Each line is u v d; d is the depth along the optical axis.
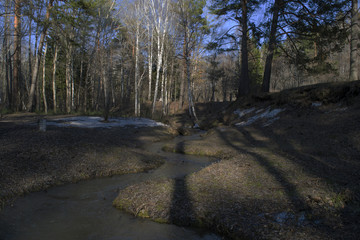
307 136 12.36
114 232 4.62
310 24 19.97
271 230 4.36
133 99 47.47
